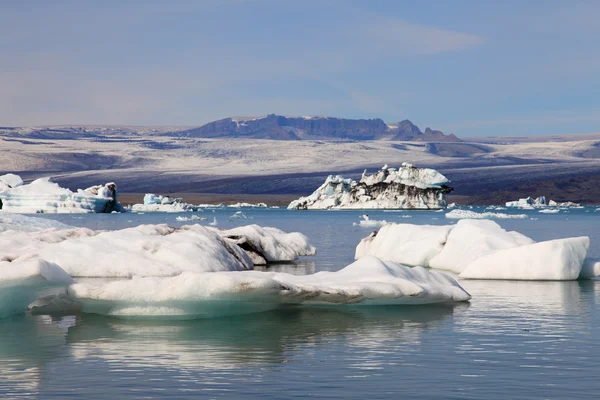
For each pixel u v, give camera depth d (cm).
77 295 2261
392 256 4262
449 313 2370
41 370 1551
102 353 1727
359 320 2223
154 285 2217
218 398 1320
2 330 2058
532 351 1730
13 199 19112
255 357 1673
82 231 4131
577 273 3434
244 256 4050
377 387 1391
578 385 1403
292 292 2245
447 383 1423
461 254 3847
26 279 2119
